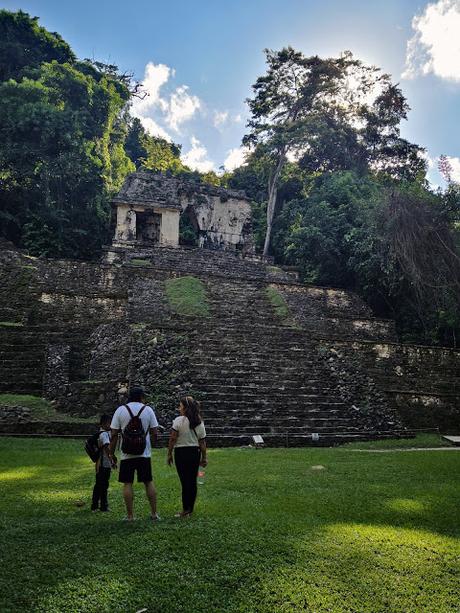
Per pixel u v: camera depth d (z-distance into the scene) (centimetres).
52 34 3656
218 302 1834
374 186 2592
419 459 909
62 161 2561
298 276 2467
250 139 3122
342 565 413
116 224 2583
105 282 1892
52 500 574
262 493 625
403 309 2073
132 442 487
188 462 512
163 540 440
